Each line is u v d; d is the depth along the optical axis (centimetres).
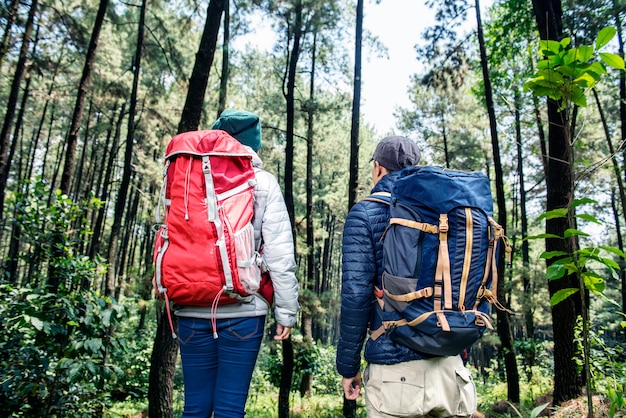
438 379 176
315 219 2588
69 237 462
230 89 1379
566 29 938
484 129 1834
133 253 2928
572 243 171
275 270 192
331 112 1413
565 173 643
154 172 1644
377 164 217
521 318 1731
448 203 170
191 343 191
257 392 1268
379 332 184
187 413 191
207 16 554
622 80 1198
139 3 1523
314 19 1073
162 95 1391
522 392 1145
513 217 2408
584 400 593
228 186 182
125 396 966
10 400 352
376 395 181
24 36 1035
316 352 1298
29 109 2292
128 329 1638
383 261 178
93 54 883
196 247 176
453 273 168
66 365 342
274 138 1672
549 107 653
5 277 455
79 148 2864
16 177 2645
